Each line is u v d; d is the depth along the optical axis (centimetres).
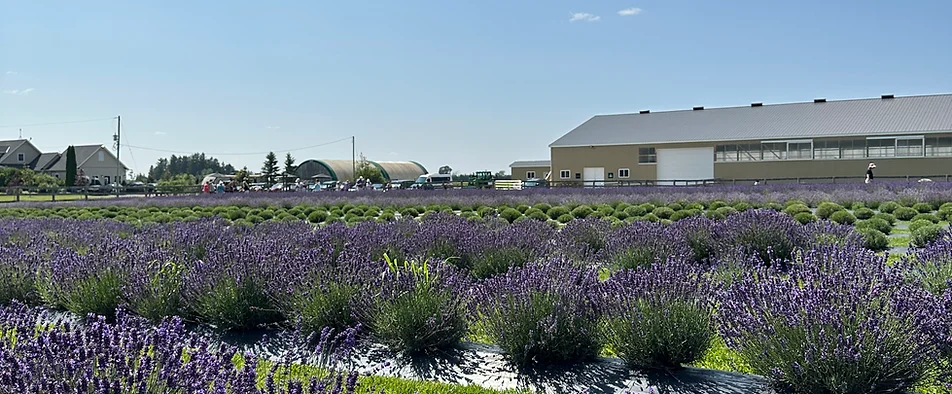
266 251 694
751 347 440
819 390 409
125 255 709
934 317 414
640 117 5538
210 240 940
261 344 561
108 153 8762
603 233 1048
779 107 5141
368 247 844
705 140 4884
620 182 4578
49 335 333
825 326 407
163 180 7694
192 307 620
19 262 732
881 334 399
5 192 4484
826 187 2828
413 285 553
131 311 635
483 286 571
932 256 635
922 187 2486
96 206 2873
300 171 8850
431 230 957
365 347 544
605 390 455
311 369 432
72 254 749
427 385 463
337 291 568
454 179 7262
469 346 549
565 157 5341
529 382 471
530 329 498
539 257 811
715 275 683
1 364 299
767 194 2483
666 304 487
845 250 600
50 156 8744
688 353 478
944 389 412
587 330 503
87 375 295
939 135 4284
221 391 279
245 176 7712
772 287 466
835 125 4641
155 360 321
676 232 934
